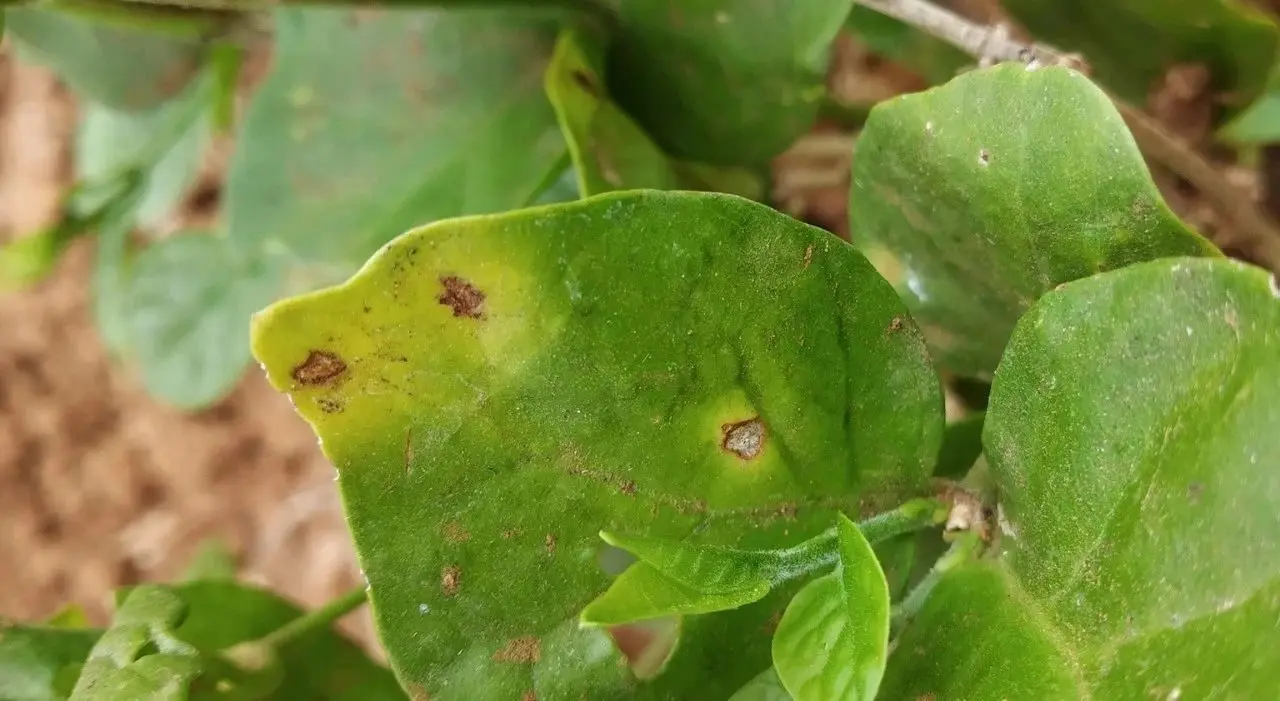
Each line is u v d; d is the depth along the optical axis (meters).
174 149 0.25
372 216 0.18
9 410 0.36
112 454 0.36
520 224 0.12
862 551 0.12
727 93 0.17
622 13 0.17
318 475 0.34
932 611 0.13
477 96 0.18
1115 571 0.12
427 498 0.12
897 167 0.13
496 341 0.12
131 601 0.15
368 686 0.17
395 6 0.17
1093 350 0.11
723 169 0.18
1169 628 0.11
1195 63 0.17
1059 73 0.12
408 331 0.12
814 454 0.13
